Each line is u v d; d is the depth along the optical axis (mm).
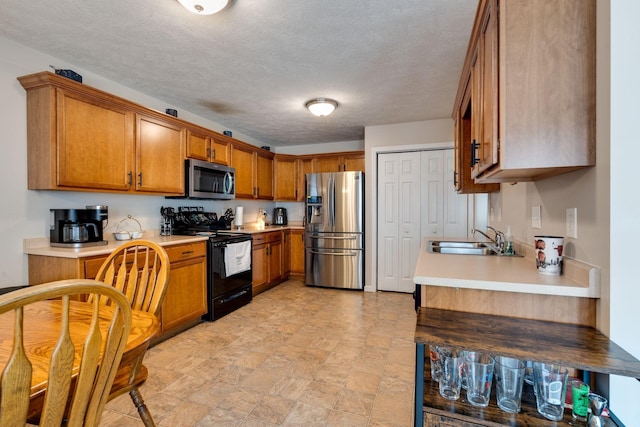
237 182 3930
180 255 2658
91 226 2326
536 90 1093
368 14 1789
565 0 1068
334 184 4262
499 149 1151
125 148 2518
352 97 3076
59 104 2084
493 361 1047
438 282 1219
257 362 2188
